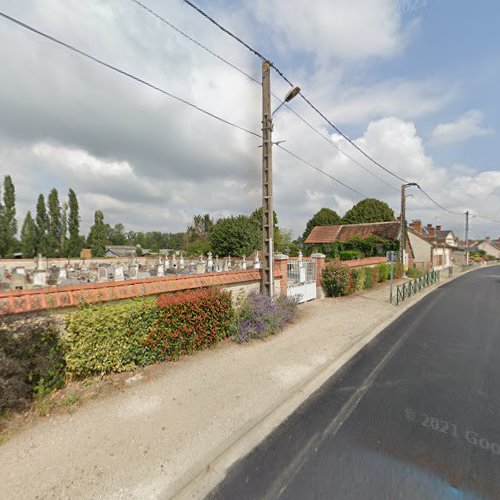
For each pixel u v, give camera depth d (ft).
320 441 10.75
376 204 142.72
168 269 68.33
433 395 14.14
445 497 8.20
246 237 107.04
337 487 8.59
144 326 15.92
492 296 45.50
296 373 16.19
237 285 25.80
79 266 78.54
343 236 111.14
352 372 16.87
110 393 13.43
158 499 8.14
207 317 19.21
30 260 78.84
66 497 8.03
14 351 11.30
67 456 9.51
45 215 132.05
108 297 16.44
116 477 8.75
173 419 11.66
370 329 25.80
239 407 12.64
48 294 14.38
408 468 9.34
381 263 60.29
